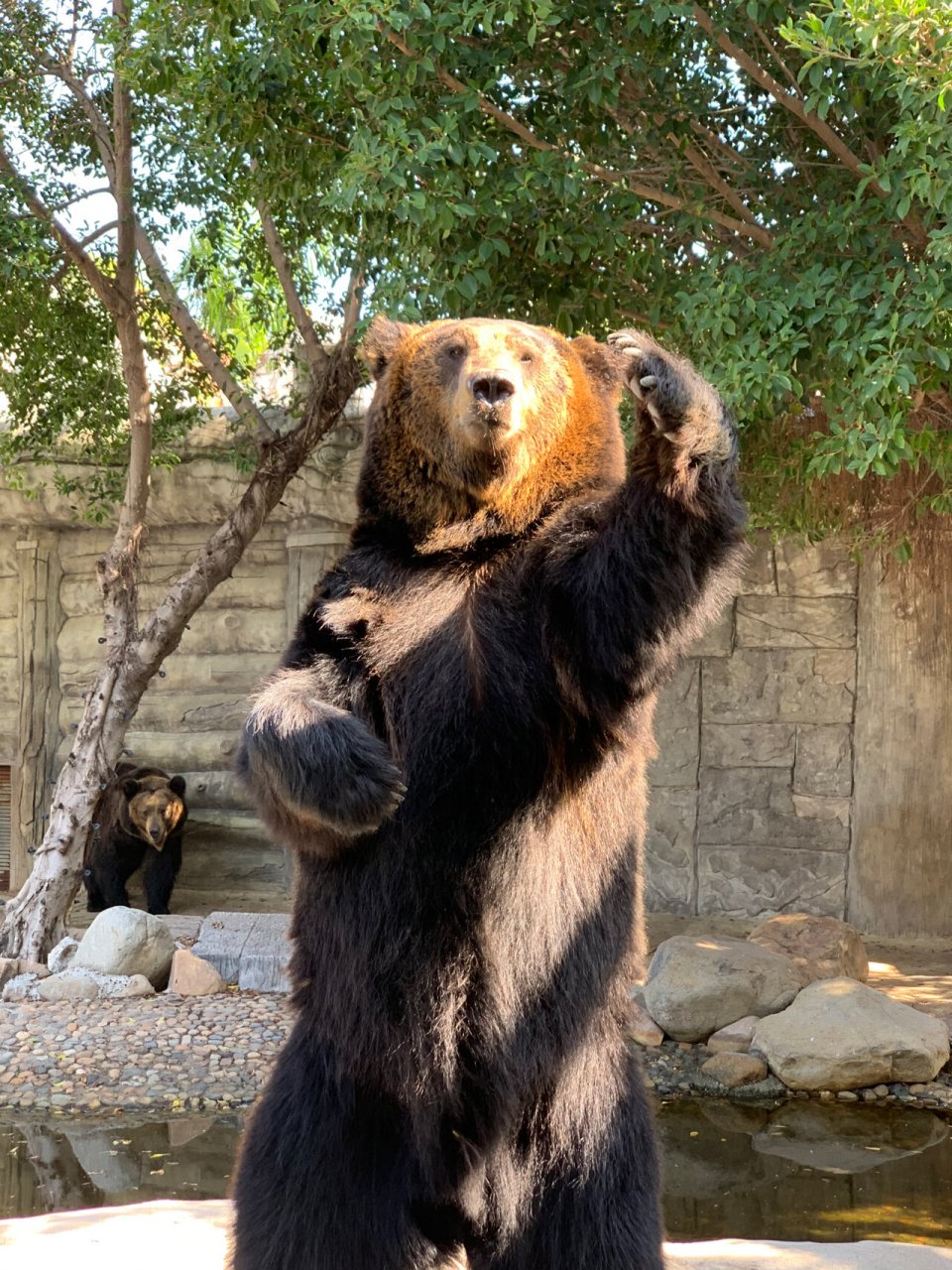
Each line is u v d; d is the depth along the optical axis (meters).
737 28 7.16
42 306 11.01
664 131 7.48
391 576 2.60
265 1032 8.35
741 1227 5.56
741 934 11.41
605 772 2.46
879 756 11.67
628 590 2.21
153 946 9.62
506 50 7.17
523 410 2.54
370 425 2.80
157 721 14.10
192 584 10.68
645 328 8.63
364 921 2.39
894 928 11.55
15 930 10.36
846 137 7.86
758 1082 7.73
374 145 6.99
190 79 8.91
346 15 6.89
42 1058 7.95
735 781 12.30
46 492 13.88
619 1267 2.50
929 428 7.81
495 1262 2.57
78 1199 5.99
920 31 5.93
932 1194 5.98
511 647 2.39
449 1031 2.39
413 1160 2.51
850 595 11.98
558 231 7.47
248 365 13.46
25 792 14.26
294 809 2.22
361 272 9.66
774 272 7.04
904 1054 7.62
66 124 11.27
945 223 6.73
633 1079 2.63
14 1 10.57
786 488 9.70
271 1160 2.54
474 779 2.37
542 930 2.41
